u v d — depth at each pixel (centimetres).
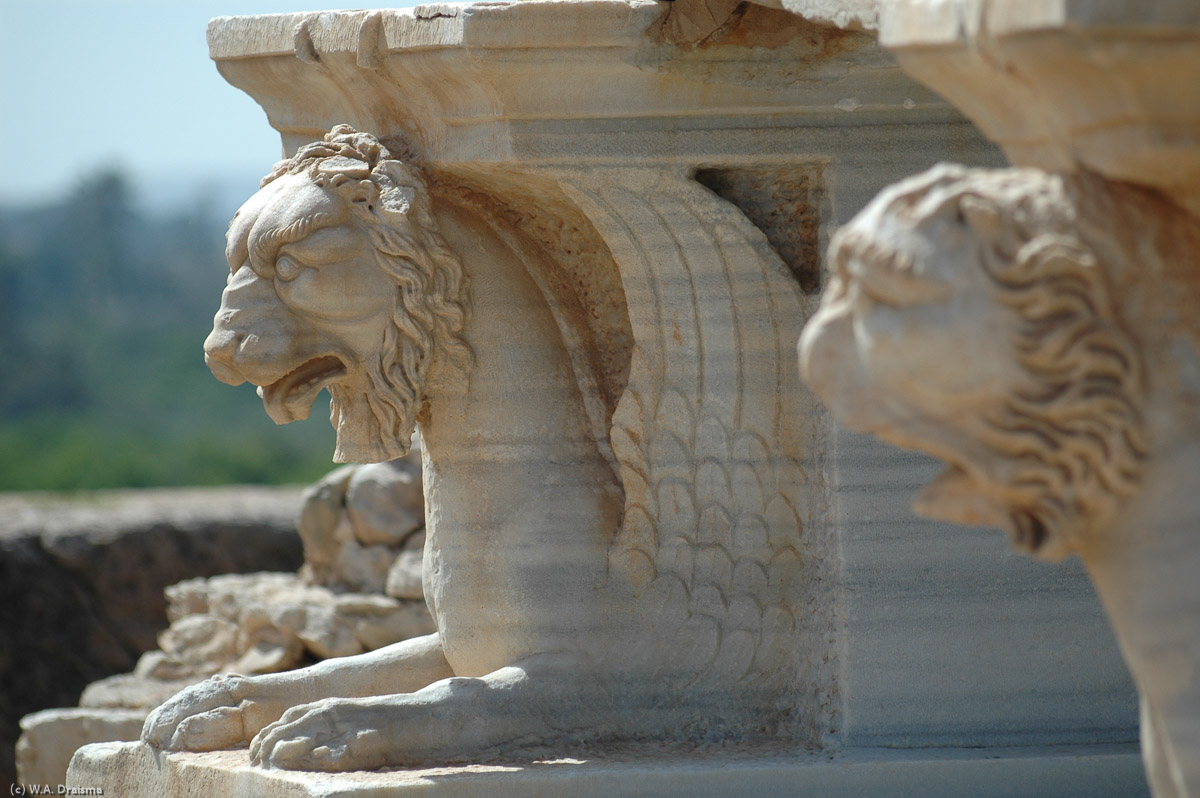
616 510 779
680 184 734
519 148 715
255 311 737
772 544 772
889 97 734
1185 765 421
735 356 761
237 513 1750
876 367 425
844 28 614
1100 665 756
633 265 756
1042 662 752
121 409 6562
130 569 1678
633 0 687
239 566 1717
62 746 1079
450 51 696
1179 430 416
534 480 773
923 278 414
